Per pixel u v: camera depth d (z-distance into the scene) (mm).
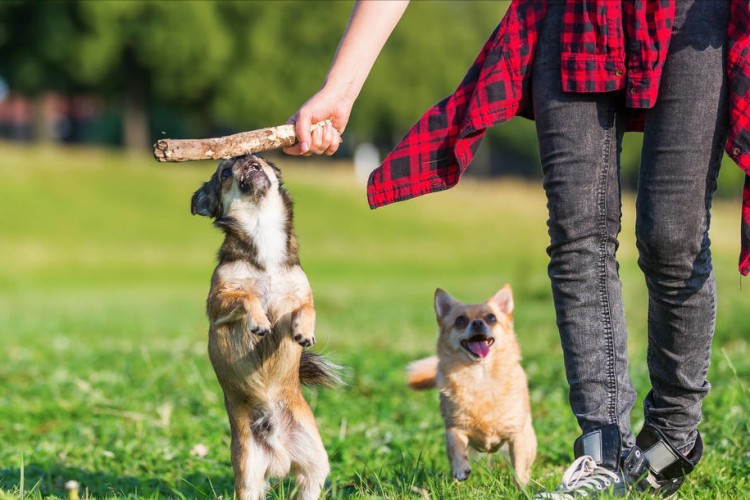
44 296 24031
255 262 4484
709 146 3391
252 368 4379
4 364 10523
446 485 4105
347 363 9742
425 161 3889
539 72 3623
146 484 5051
